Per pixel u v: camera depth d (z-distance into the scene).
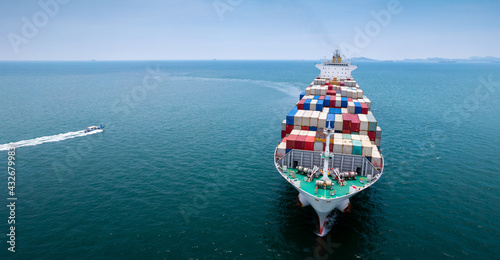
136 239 26.73
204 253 25.03
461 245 25.91
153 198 34.19
